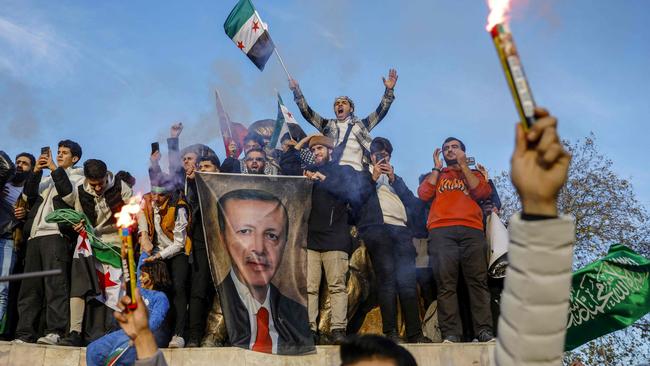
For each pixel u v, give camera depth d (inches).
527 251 84.4
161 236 320.5
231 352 303.3
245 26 400.5
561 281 84.4
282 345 305.7
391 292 332.2
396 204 345.4
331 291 323.0
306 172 329.7
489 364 321.7
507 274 87.5
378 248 334.3
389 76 385.4
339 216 329.1
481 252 336.5
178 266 318.3
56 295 311.6
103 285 317.1
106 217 323.3
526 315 85.1
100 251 319.9
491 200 353.4
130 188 331.3
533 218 84.2
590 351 700.0
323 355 309.4
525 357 85.5
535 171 82.4
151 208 323.6
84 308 316.2
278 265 316.2
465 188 343.9
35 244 317.7
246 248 314.7
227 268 312.3
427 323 349.1
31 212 327.6
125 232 122.0
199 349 303.0
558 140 78.7
